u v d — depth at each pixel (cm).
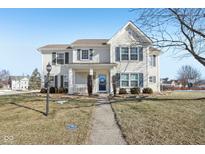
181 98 1600
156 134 588
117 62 2122
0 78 8850
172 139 541
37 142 530
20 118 839
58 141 539
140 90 2086
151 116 855
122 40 2128
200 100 1424
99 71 2220
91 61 2227
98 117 880
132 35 2117
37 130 645
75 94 2039
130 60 2119
